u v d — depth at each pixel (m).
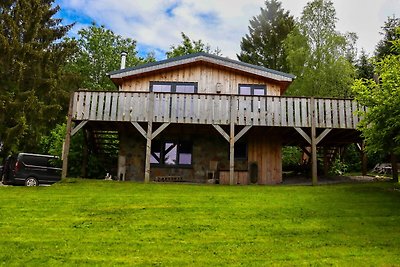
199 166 18.50
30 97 24.77
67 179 15.29
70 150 18.86
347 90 31.62
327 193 13.43
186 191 13.65
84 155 18.14
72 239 8.48
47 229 9.16
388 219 10.21
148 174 15.59
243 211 10.93
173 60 18.84
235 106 16.17
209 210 11.01
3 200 11.98
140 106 16.11
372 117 12.36
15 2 27.02
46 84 26.92
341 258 7.45
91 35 40.31
